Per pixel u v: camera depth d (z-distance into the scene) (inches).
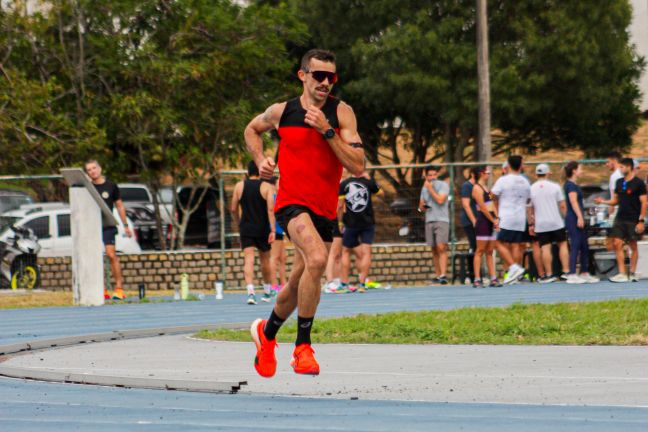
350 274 2972.4
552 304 1660.9
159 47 3415.4
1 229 2682.1
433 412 773.9
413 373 1007.6
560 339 1283.2
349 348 1259.8
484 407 793.6
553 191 2488.9
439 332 1346.0
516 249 2549.2
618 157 2551.7
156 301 2289.6
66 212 2768.2
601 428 688.4
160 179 3489.2
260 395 885.8
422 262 2960.1
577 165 2469.2
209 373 1034.7
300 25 3597.4
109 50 3331.7
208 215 3444.9
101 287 2188.7
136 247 3174.2
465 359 1118.4
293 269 921.5
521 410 775.1
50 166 3208.7
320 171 905.5
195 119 3415.4
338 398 858.1
